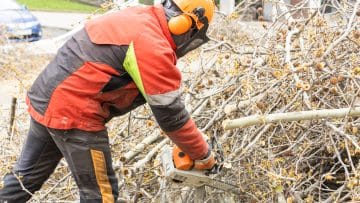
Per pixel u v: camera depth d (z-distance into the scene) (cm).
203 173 252
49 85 238
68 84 235
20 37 749
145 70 225
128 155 279
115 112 249
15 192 264
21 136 345
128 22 232
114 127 323
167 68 225
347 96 274
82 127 236
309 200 246
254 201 266
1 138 341
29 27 926
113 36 231
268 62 296
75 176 245
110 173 250
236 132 278
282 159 259
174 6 238
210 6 239
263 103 274
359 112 236
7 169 298
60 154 265
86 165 240
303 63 274
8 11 941
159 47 226
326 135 263
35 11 1606
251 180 266
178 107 229
